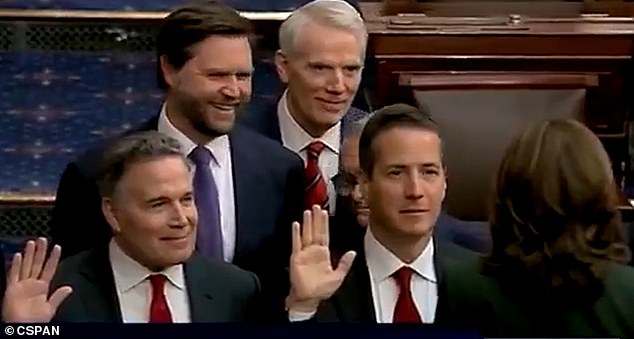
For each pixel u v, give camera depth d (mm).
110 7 15867
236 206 10648
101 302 9164
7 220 13992
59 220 10336
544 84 15062
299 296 9047
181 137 10523
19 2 15719
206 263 9555
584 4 16609
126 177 9039
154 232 9055
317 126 11336
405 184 8984
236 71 10344
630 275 8188
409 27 15344
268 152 10898
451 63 15391
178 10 10438
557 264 8047
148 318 9195
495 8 16625
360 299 9227
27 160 14656
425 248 9289
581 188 8000
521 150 8195
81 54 15664
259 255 10695
